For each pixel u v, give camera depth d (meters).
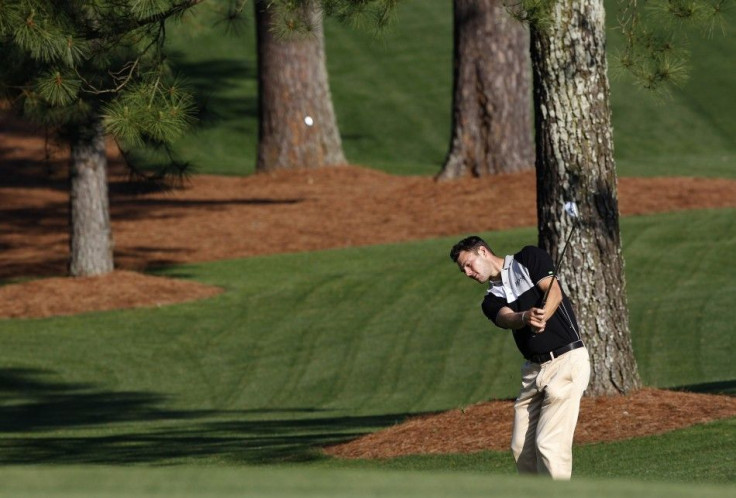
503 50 91.69
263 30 109.69
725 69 139.75
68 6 37.53
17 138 130.75
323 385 54.97
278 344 61.38
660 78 37.66
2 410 52.41
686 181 91.50
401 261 75.06
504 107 91.81
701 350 54.44
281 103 109.94
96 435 46.41
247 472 19.92
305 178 107.00
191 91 38.28
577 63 38.69
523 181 89.94
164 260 80.25
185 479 17.47
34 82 44.34
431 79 142.25
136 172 59.38
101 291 70.62
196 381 56.66
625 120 130.00
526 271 26.36
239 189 105.12
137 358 60.31
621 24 38.31
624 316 39.62
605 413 37.94
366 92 139.50
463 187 91.12
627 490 16.95
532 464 27.30
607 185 39.19
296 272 75.12
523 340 26.67
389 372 55.94
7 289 71.56
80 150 71.75
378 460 36.38
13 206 104.00
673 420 36.91
